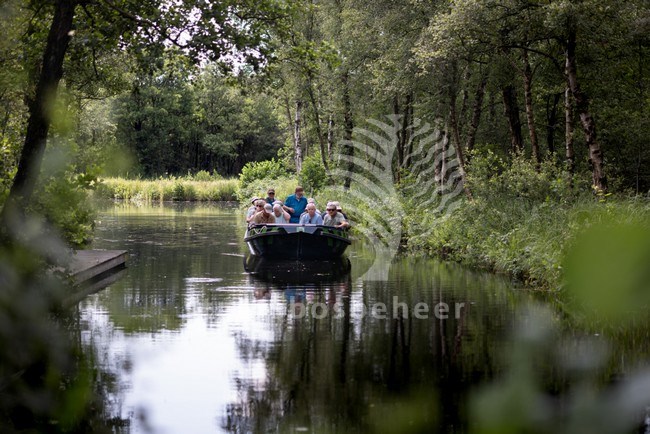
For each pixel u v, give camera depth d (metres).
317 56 12.91
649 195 14.70
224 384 5.66
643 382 0.71
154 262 14.97
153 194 49.56
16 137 11.05
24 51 10.34
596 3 14.40
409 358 6.54
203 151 81.69
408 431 1.39
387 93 22.95
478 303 9.80
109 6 11.34
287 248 16.05
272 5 11.98
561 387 2.48
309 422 4.61
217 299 10.14
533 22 15.66
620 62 20.34
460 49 16.56
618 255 0.73
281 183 40.16
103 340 7.28
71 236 5.71
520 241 13.76
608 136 21.33
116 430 4.43
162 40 11.82
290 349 6.97
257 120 79.38
